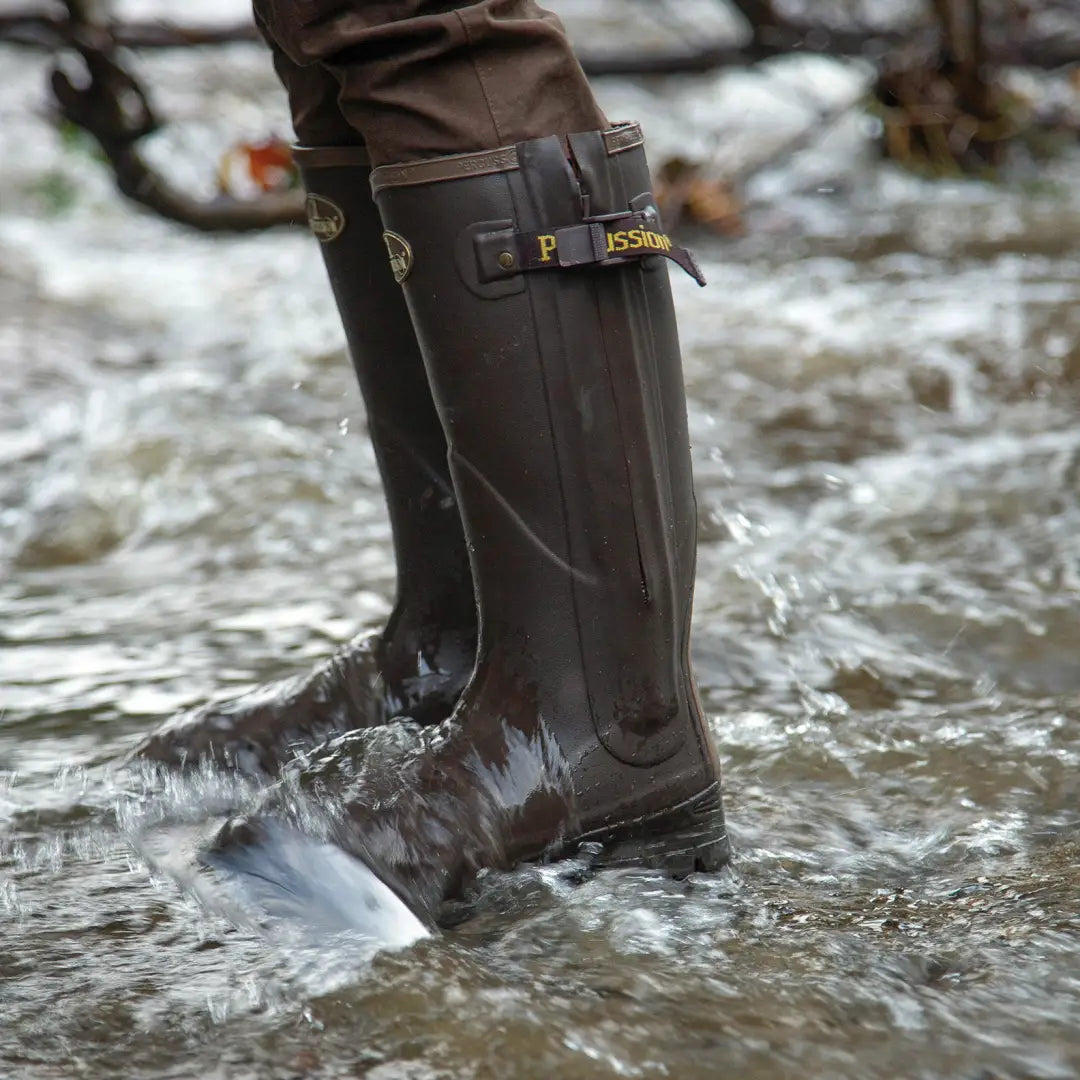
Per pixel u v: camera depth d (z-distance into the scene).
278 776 5.40
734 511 9.84
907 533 9.13
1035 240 19.45
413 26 4.43
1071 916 4.33
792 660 7.14
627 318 4.56
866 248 19.70
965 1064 3.54
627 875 4.62
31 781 5.72
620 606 4.62
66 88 12.37
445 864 4.35
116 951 4.20
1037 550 8.61
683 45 34.81
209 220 13.15
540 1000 3.82
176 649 7.59
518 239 4.46
